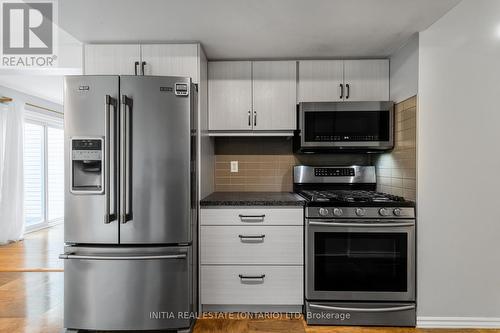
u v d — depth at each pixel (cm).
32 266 343
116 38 224
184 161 203
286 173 296
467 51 210
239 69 261
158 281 202
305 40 228
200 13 188
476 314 212
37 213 529
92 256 197
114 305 200
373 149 260
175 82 202
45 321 222
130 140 199
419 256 213
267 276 226
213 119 260
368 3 177
